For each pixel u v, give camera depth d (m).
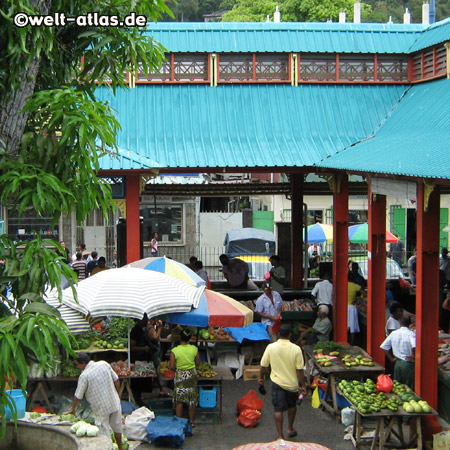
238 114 17.14
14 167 6.50
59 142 6.61
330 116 17.23
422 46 17.02
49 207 6.50
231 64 17.62
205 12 70.50
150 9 8.00
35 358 6.37
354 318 16.16
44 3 7.24
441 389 11.89
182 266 13.43
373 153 13.75
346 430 11.66
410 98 17.17
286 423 12.18
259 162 15.78
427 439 11.05
